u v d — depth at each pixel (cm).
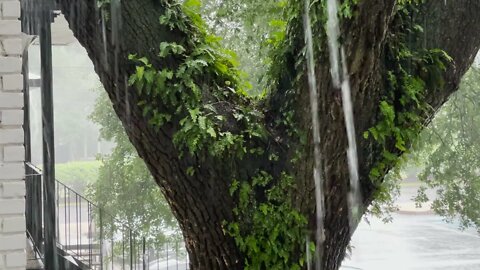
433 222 1936
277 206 403
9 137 376
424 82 404
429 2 411
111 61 390
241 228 407
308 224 402
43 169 500
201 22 424
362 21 343
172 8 404
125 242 1041
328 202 398
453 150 1022
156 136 392
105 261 989
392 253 1520
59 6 401
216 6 698
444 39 410
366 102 376
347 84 363
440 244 1619
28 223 655
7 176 376
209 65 411
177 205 414
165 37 395
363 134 385
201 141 383
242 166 402
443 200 1034
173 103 386
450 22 411
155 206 1070
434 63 404
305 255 404
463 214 1020
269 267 407
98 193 1084
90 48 400
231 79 429
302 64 386
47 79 495
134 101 389
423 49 405
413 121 397
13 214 377
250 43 684
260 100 432
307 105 387
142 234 1060
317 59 369
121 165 1088
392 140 397
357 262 1428
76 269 600
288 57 407
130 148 1077
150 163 405
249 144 403
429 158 1019
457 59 417
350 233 428
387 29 362
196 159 393
